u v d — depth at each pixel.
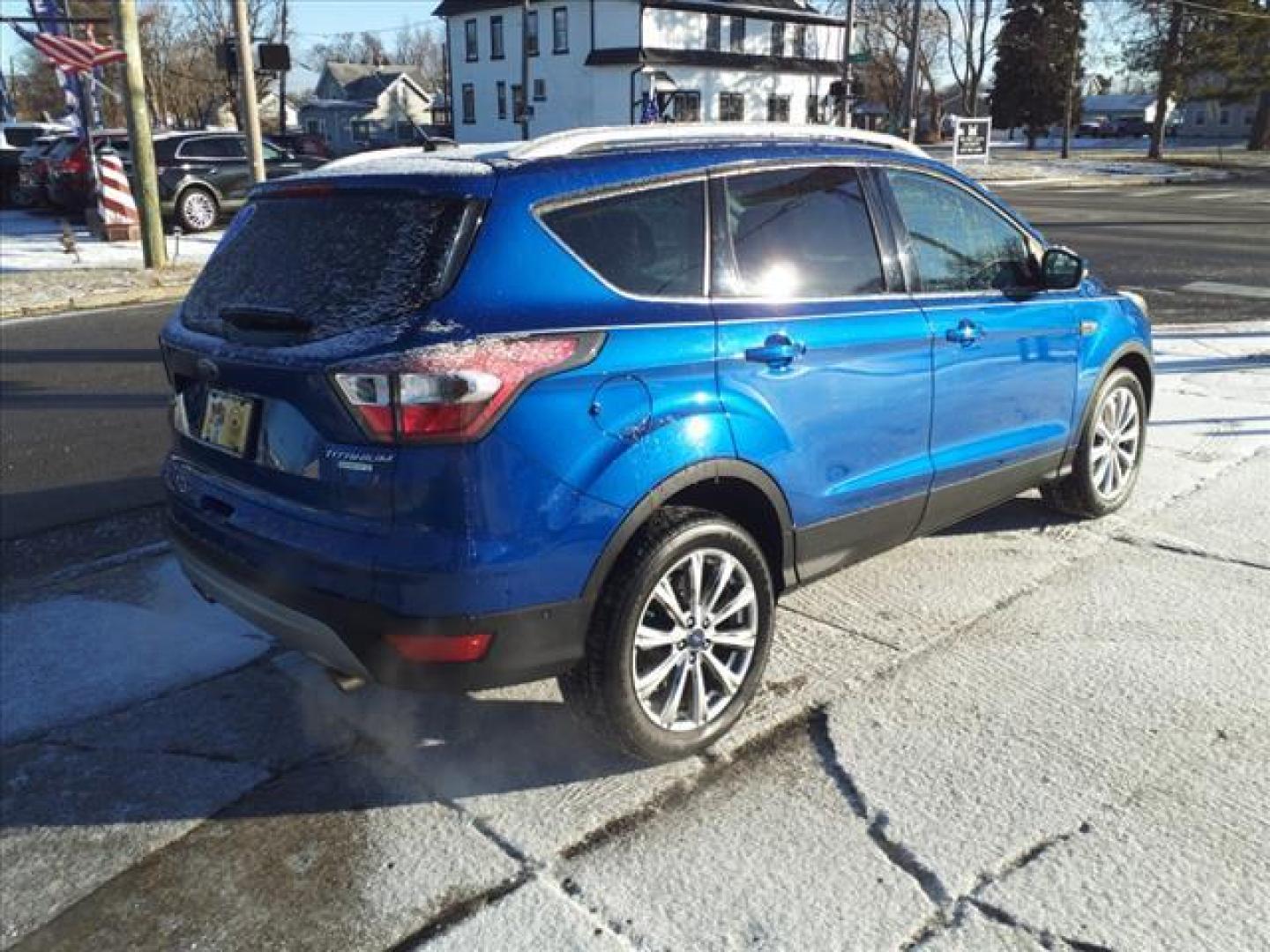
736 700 3.42
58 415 7.87
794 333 3.42
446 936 2.65
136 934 2.71
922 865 2.84
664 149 3.31
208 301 3.43
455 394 2.70
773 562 3.56
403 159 3.34
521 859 2.93
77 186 20.02
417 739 3.55
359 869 2.91
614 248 3.09
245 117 15.12
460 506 2.74
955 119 38.59
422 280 2.83
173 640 4.31
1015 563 4.83
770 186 3.54
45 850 3.04
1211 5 45.50
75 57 16.03
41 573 5.04
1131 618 4.25
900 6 61.03
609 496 2.94
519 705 3.74
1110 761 3.28
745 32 51.16
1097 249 16.75
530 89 52.41
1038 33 69.31
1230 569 4.70
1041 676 3.80
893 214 3.94
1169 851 2.87
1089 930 2.59
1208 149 64.62
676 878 2.82
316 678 3.98
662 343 3.08
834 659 3.96
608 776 3.30
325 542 2.88
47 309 12.64
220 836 3.08
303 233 3.21
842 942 2.58
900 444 3.88
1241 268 14.63
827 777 3.24
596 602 3.03
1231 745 3.35
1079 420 4.93
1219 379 8.23
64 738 3.60
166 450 6.97
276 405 3.02
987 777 3.21
